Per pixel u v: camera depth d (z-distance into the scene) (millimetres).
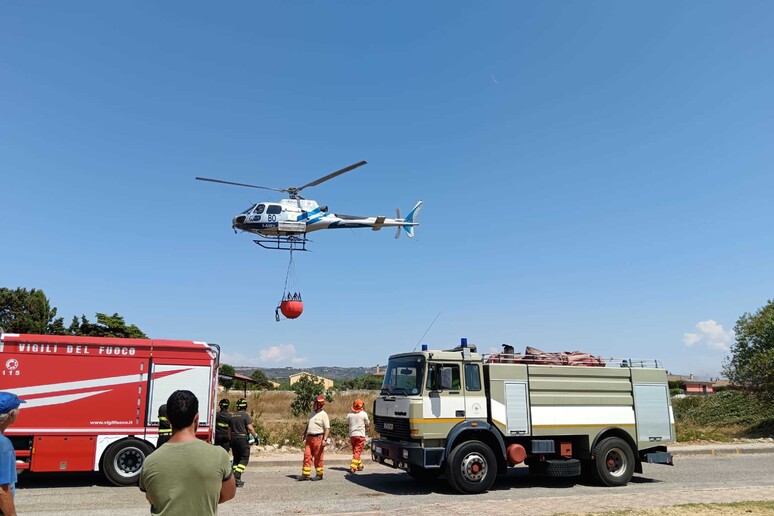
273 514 9195
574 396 13391
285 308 20875
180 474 3502
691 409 32781
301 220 23375
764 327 25703
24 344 12250
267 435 19297
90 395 12414
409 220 28906
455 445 12078
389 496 11445
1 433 4199
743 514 9008
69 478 13438
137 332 34062
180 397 3740
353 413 14875
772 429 25859
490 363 12906
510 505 9742
